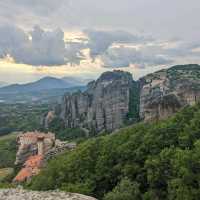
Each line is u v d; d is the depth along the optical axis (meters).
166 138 101.38
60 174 100.38
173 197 73.25
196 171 73.56
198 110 115.50
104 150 105.69
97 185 94.94
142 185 90.38
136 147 102.62
